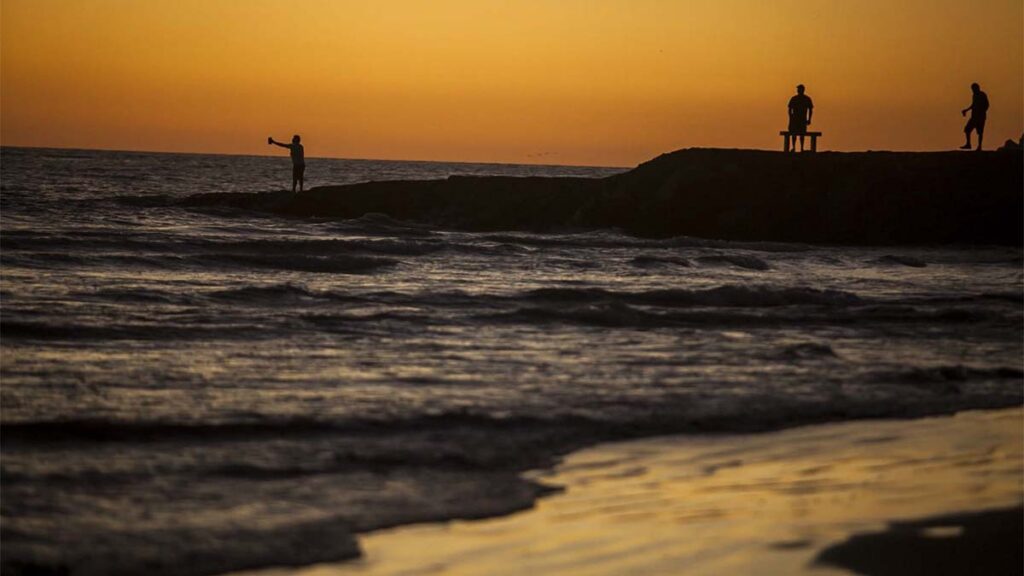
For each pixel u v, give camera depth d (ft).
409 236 346.33
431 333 157.17
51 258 240.53
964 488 84.02
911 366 136.46
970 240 357.82
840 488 83.92
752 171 379.96
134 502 77.66
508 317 171.83
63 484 81.10
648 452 94.43
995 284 253.03
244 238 304.30
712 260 284.82
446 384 120.16
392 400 110.93
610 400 112.88
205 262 251.60
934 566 68.18
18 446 91.30
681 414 106.93
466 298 198.90
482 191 407.44
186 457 89.35
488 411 106.63
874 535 73.10
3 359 128.77
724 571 66.90
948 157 379.96
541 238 339.57
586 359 137.80
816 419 107.04
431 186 416.46
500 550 70.33
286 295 196.34
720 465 90.63
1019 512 78.18
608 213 382.42
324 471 86.33
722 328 168.96
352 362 132.77
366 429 99.66
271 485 82.58
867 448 96.58
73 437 94.68
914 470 89.20
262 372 125.29
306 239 292.61
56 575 65.26
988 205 363.56
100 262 242.58
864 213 364.79
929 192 367.66
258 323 160.76
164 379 119.96
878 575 66.74
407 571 66.95
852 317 180.34
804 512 77.77
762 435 100.94
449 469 87.86
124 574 65.67
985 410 112.27
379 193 415.85
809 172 378.12
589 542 71.67
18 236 268.41
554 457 92.27
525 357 138.62
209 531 72.43
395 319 168.14
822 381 124.98
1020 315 186.60
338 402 109.60
